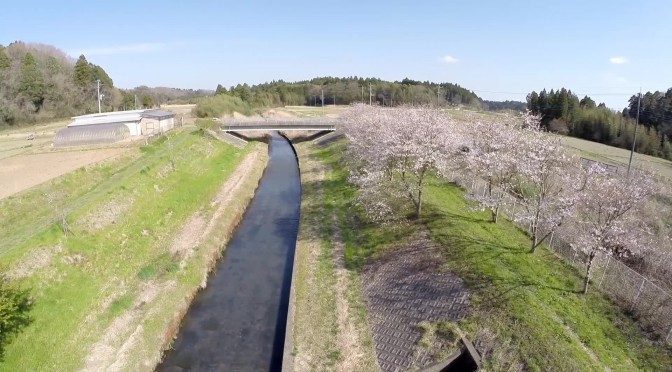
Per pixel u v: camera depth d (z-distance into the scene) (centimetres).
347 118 6241
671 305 1620
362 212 3328
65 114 9212
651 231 2305
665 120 6331
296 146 7431
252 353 2062
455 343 1725
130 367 1858
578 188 2127
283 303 2494
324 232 3156
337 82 16362
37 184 3394
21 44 13475
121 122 5666
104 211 2977
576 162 3147
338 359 1833
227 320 2325
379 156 3309
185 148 5181
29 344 1816
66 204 3009
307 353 1891
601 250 1898
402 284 2233
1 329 1736
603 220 2033
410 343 1822
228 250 3198
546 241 2350
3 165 4125
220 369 1959
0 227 2722
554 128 7319
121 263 2586
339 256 2739
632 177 2584
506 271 2047
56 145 5216
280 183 5062
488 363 1579
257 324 2291
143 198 3459
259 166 5709
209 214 3600
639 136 5806
